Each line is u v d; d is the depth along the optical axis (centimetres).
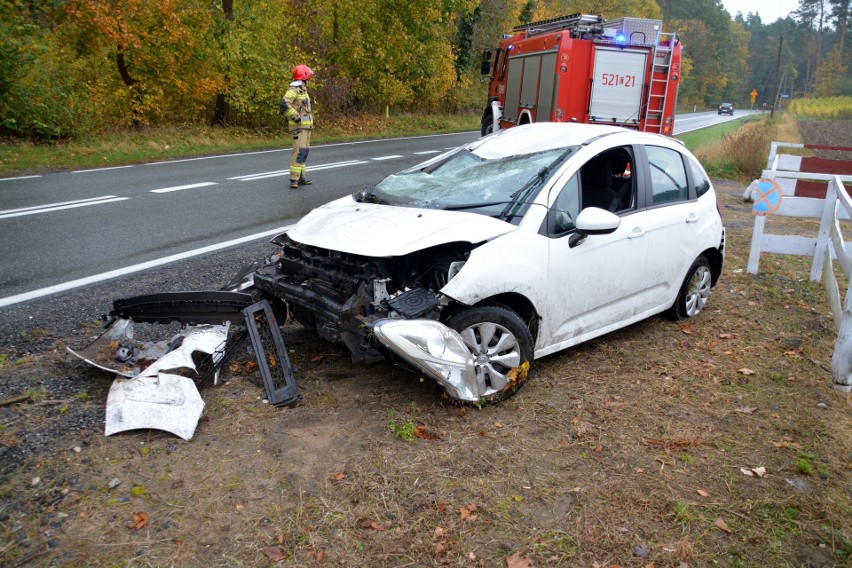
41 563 263
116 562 267
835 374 451
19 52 1516
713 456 365
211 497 309
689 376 468
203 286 604
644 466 353
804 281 732
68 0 1714
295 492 316
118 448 342
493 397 408
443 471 338
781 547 294
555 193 444
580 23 1248
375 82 2691
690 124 4925
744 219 1103
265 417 381
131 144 1664
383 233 406
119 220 855
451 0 2756
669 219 528
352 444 358
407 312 375
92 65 1933
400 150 1908
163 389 373
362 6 2467
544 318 432
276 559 274
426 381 433
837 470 355
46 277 608
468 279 384
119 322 451
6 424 354
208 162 1488
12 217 845
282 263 447
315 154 1736
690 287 582
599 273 466
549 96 1310
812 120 5431
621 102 1277
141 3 1778
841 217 794
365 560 276
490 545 288
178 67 1952
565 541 293
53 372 420
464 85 3409
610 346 520
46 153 1456
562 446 368
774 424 403
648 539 297
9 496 298
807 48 12250
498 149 521
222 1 2030
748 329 571
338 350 481
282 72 2092
